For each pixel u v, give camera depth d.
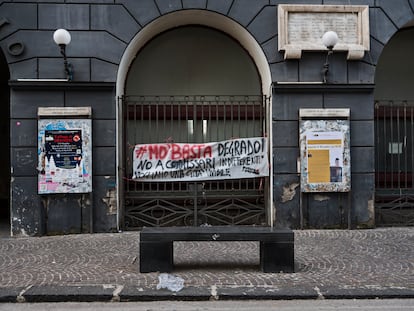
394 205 9.83
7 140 12.50
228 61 10.64
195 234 6.00
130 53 9.59
